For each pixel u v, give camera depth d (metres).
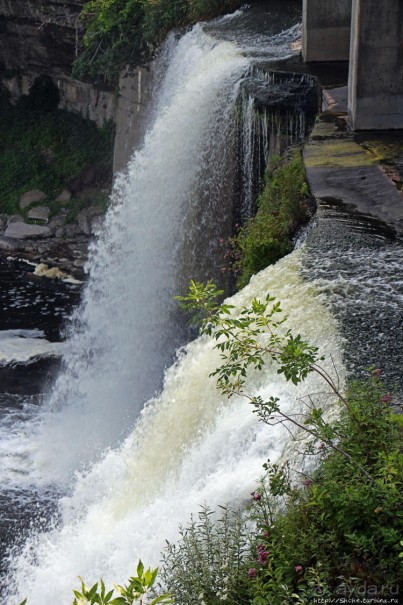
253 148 16.92
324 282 9.52
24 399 16.69
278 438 7.77
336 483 6.26
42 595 9.22
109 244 20.83
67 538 10.05
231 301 10.14
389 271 9.78
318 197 12.14
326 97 16.31
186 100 18.84
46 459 13.90
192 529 6.95
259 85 17.27
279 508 6.88
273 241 12.76
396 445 6.43
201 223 18.33
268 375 8.56
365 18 14.30
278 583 5.87
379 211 11.60
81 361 19.05
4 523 11.87
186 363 10.00
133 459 10.14
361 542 5.88
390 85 14.62
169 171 19.08
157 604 4.77
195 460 8.69
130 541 8.70
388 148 14.02
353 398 6.89
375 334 8.40
